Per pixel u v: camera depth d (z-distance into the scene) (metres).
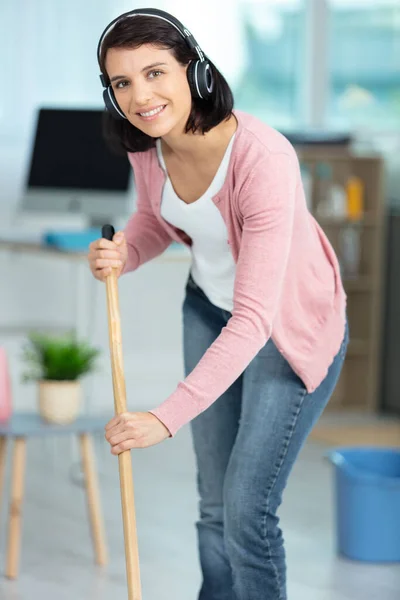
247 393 2.42
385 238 6.91
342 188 6.87
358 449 4.06
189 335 2.62
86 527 4.16
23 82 6.20
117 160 5.50
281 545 2.41
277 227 2.15
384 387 6.93
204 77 2.13
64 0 6.22
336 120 7.20
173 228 2.51
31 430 3.52
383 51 7.21
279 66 7.01
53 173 5.57
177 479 4.96
